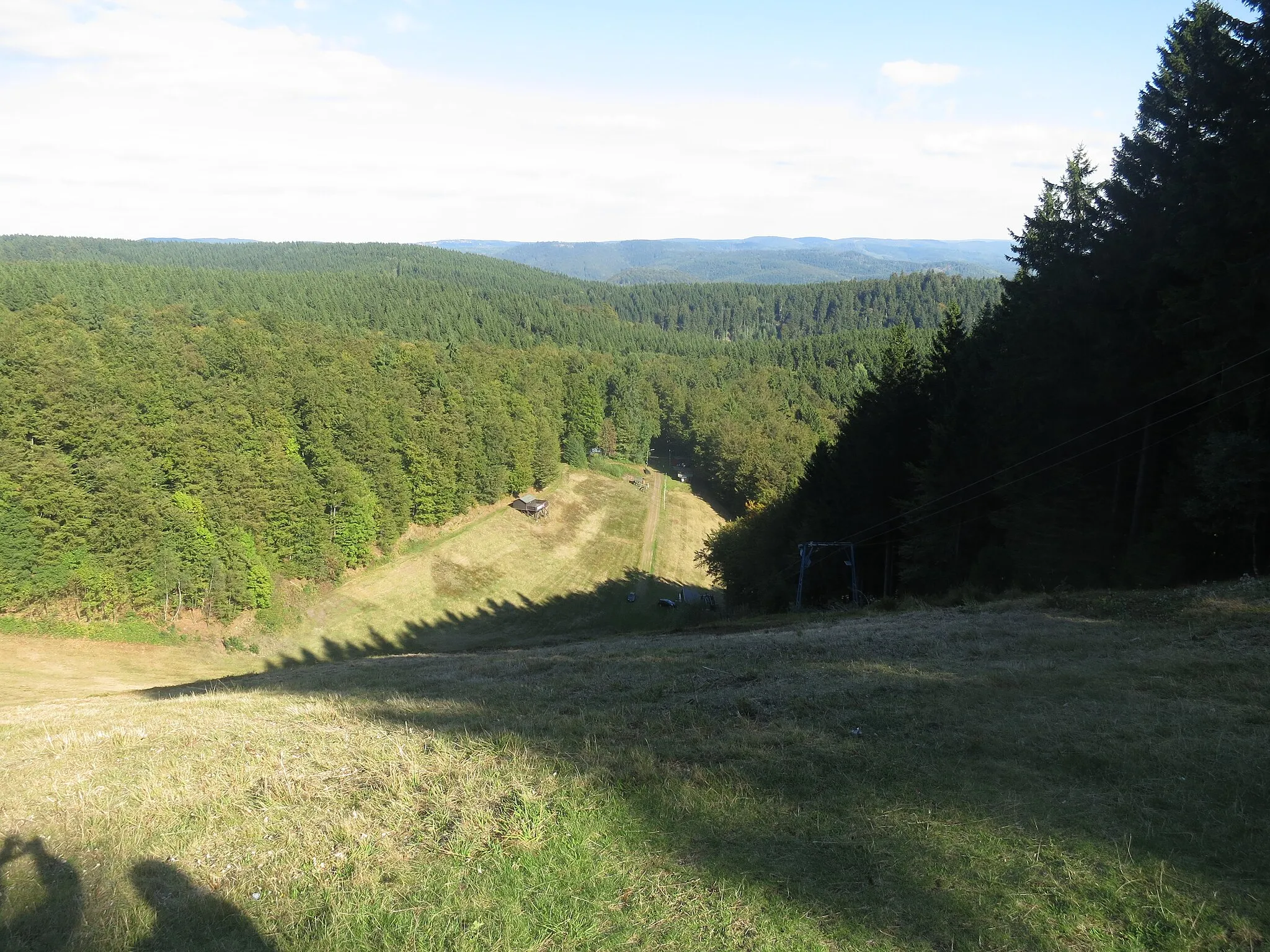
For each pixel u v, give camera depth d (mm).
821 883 5855
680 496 99312
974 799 7168
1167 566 20328
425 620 58000
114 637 44750
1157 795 7023
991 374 29859
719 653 15523
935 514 30672
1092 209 28641
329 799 7871
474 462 75250
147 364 61500
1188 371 19766
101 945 5480
